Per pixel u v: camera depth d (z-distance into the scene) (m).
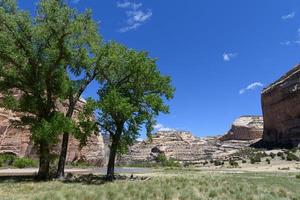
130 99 35.47
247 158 85.62
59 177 33.62
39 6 30.72
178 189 22.23
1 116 66.69
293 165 64.94
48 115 32.31
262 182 28.98
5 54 30.08
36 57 31.08
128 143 35.53
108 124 34.66
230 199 19.05
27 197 18.34
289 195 21.41
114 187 22.73
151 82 35.38
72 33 31.67
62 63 32.19
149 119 35.09
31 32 30.42
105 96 33.75
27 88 32.12
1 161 59.31
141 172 53.28
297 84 111.12
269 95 126.75
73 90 34.25
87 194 18.06
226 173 46.34
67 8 31.25
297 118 110.00
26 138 69.31
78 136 34.38
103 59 34.06
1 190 22.36
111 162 34.84
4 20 29.72
